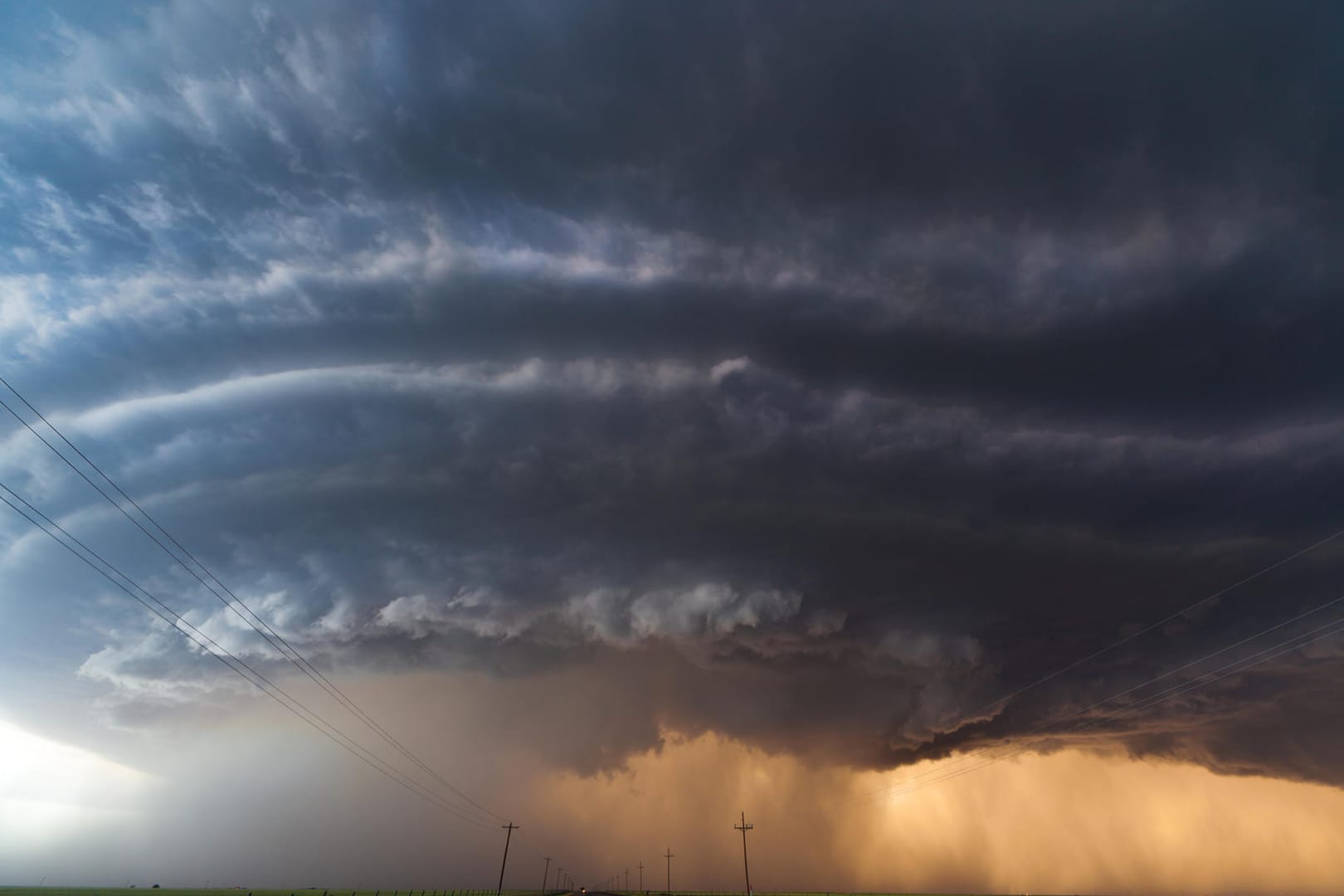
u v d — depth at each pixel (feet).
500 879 387.14
